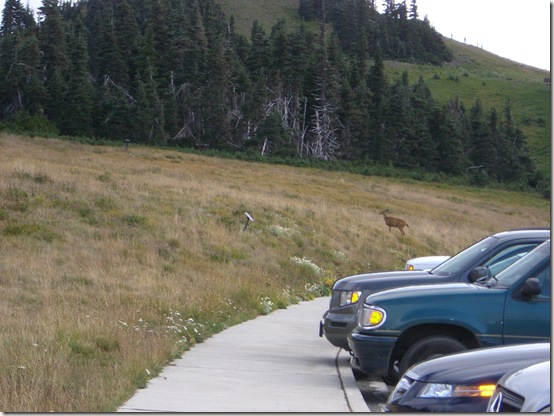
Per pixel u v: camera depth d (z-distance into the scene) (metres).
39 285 15.52
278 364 11.16
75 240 21.62
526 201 66.81
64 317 11.79
